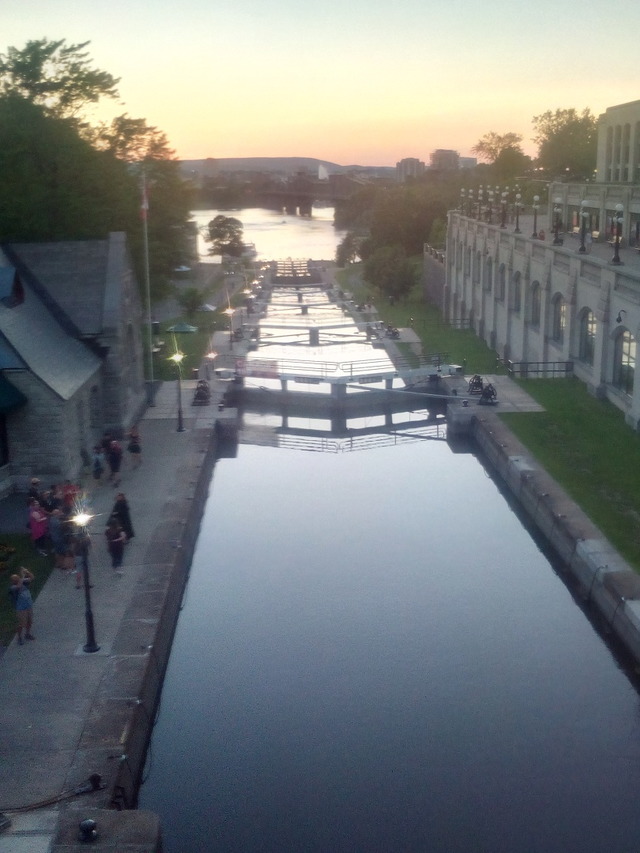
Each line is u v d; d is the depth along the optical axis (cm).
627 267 4741
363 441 5162
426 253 11262
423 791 2066
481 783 2091
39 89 5884
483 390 5025
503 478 4138
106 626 2497
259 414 5838
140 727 2144
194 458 4094
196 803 2039
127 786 1920
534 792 2058
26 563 2919
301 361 6088
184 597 3081
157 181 6731
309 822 1975
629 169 7800
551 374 5841
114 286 4322
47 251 4388
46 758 1919
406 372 5784
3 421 3556
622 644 2602
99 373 4238
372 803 2031
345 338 7812
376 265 10625
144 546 3045
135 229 6175
